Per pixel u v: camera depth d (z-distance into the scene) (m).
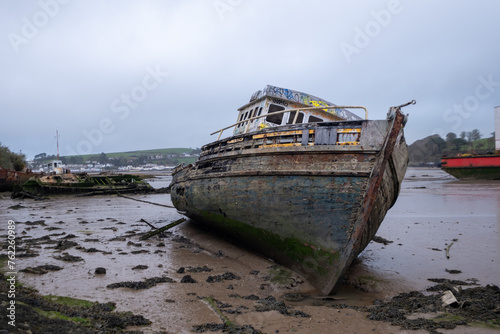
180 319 5.42
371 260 9.37
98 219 16.62
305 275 7.91
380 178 7.27
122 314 5.49
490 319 5.08
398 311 5.64
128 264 8.77
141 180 39.25
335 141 7.90
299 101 11.52
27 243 10.84
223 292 6.89
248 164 9.21
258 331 4.99
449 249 10.25
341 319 5.46
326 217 7.63
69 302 5.88
